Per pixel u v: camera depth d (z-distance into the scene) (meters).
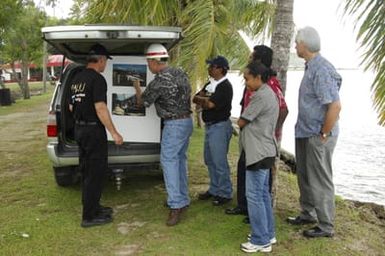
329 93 4.25
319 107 4.38
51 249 4.44
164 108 4.93
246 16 8.95
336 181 13.72
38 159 8.36
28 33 25.95
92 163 4.87
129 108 5.54
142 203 5.75
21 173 7.36
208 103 5.26
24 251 4.39
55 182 6.66
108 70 5.47
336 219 5.41
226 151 5.44
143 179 6.76
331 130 4.39
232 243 4.54
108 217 5.11
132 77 5.49
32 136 11.45
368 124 25.47
